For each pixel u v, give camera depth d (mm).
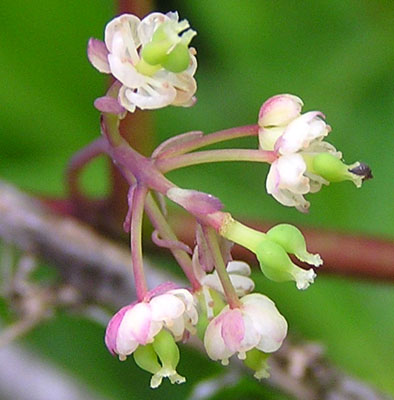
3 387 136
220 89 149
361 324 138
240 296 95
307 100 148
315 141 93
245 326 92
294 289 137
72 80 146
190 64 93
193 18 152
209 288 94
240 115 148
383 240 121
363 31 150
